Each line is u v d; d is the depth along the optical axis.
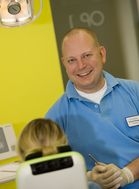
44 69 3.04
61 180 1.13
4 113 2.97
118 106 2.23
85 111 2.23
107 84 2.27
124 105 2.24
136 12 3.61
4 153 2.82
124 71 3.58
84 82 2.17
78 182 1.14
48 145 1.30
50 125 1.39
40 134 1.34
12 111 2.99
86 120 2.21
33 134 1.34
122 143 2.18
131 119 2.21
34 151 1.25
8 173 2.47
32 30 3.01
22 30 2.99
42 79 3.03
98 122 2.20
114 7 3.54
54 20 3.40
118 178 1.91
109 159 2.17
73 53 2.15
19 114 3.00
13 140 2.88
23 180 1.09
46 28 3.04
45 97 3.04
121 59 3.56
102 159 2.18
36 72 3.02
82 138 2.21
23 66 3.00
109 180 1.88
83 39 2.16
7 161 2.87
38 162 1.12
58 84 3.06
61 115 2.28
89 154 2.19
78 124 2.23
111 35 3.54
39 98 3.03
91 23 3.50
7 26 1.90
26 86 3.01
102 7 3.52
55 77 3.05
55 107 2.32
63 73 3.22
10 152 2.84
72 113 2.25
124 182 1.97
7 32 2.97
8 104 2.98
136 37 3.60
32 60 3.01
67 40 2.19
